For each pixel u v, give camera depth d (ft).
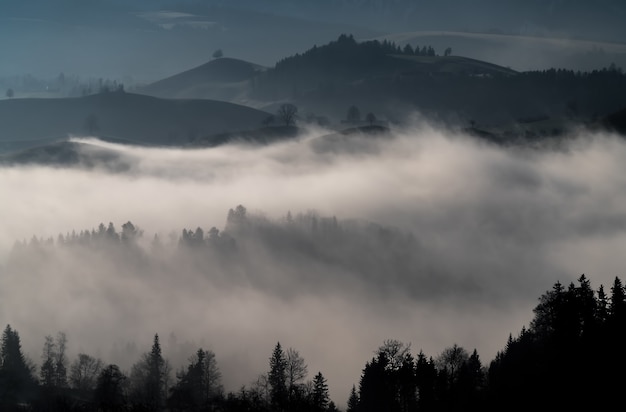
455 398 429.38
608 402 373.40
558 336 438.81
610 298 464.65
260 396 469.98
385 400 440.86
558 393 393.70
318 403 449.48
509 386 424.87
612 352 403.75
